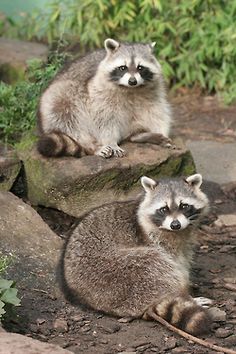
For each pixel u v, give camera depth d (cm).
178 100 1717
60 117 1258
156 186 993
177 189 986
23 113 1416
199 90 1742
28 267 1020
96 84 1247
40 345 784
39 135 1283
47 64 1489
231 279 1052
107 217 977
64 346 873
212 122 1617
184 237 989
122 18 1714
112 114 1245
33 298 964
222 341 894
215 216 1265
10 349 770
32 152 1230
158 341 885
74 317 929
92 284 938
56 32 1820
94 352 862
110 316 936
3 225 1088
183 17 1711
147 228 976
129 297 926
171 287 931
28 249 1055
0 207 1119
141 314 924
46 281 1000
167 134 1283
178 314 900
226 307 974
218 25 1697
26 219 1110
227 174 1389
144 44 1268
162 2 1722
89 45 1767
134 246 969
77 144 1227
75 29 1775
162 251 962
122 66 1230
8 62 1678
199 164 1423
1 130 1407
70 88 1266
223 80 1700
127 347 874
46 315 933
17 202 1136
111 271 934
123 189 1195
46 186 1195
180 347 873
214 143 1514
